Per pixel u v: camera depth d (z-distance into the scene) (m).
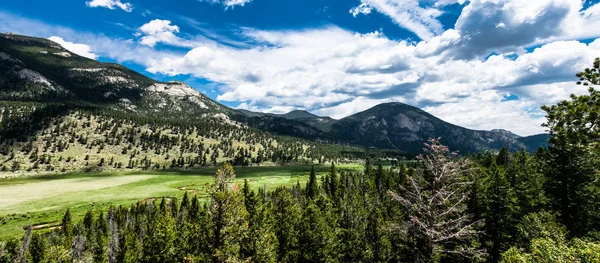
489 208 35.34
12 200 133.25
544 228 27.89
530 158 62.78
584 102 17.80
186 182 180.38
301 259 37.62
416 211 23.80
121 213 90.56
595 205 33.59
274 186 162.00
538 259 16.03
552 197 37.41
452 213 25.14
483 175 45.78
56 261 47.53
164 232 36.91
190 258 24.36
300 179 190.75
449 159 23.25
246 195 45.06
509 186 37.75
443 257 25.38
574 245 16.62
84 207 123.44
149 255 36.78
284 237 39.78
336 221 47.84
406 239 26.22
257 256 30.02
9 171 186.62
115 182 177.62
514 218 36.84
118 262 45.41
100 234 65.94
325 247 37.53
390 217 47.34
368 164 132.25
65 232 73.56
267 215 40.88
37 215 110.00
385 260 38.34
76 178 185.38
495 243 35.12
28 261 52.25
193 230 26.08
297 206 48.28
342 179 107.75
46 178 181.50
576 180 33.47
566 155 33.31
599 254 13.73
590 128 17.88
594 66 17.67
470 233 22.78
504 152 75.62
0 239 82.31
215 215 25.16
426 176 25.55
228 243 25.06
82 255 57.62
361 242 40.94
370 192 78.75
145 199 138.12
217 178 26.02
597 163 31.14
